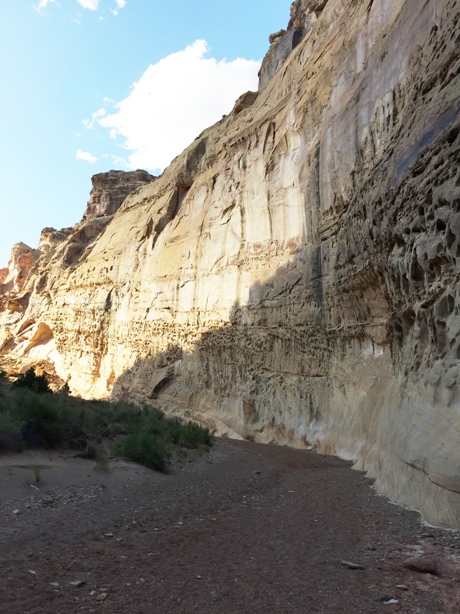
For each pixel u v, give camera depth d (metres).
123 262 40.78
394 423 9.76
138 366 35.22
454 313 7.89
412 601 4.27
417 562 5.05
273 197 24.23
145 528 6.35
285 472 12.09
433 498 7.09
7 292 81.12
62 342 48.16
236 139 29.59
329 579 4.78
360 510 7.86
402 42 13.54
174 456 12.70
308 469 12.76
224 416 25.00
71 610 3.76
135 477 9.68
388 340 13.05
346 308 16.62
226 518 7.25
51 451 10.28
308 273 19.91
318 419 18.36
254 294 24.39
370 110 15.27
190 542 5.92
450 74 9.52
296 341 20.62
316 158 20.02
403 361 10.34
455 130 8.48
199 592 4.36
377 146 14.60
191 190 34.97
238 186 28.28
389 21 15.86
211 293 28.61
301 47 27.30
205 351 28.44
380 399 13.34
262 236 24.89
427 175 9.25
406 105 12.45
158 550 5.51
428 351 8.83
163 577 4.68
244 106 35.25
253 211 26.06
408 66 12.84
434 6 11.41
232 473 11.45
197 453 13.98
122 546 5.53
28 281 71.06
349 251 15.45
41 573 4.45
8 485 7.38
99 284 43.91
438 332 8.30
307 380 19.58
